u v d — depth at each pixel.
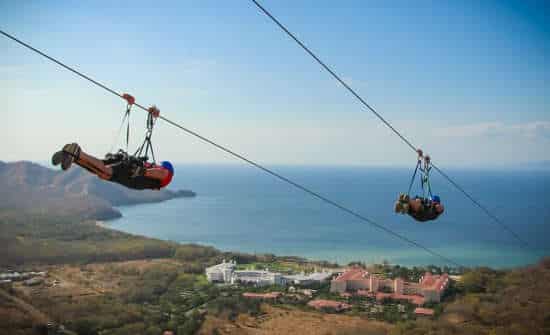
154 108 9.02
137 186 8.97
